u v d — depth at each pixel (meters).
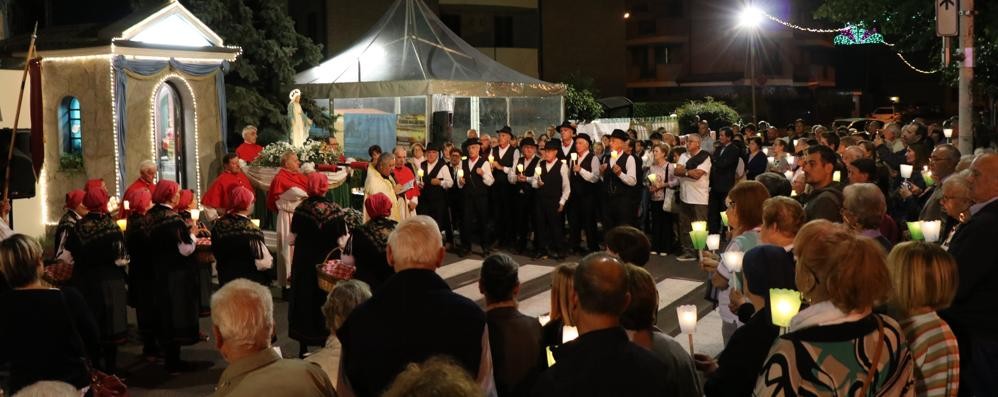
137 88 15.22
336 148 15.83
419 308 4.44
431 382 2.28
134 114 15.19
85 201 8.34
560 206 14.02
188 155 16.33
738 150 14.34
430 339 4.39
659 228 14.49
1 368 5.55
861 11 24.47
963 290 5.25
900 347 3.67
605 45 41.03
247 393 3.89
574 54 40.47
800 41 54.44
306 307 8.88
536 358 4.84
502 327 4.86
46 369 5.61
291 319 9.01
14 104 14.58
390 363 4.39
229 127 21.31
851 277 3.57
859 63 61.53
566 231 16.30
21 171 11.95
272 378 3.96
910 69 60.59
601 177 14.31
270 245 12.20
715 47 52.03
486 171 14.42
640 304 4.01
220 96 16.66
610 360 3.56
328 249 8.84
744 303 5.21
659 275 12.68
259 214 13.37
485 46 39.03
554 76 40.12
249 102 20.66
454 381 2.29
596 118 32.34
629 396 3.53
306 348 9.02
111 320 8.37
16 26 19.81
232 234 8.60
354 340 4.51
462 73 21.50
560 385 3.58
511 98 22.52
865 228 5.92
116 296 8.42
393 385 2.37
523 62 39.12
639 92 54.88
